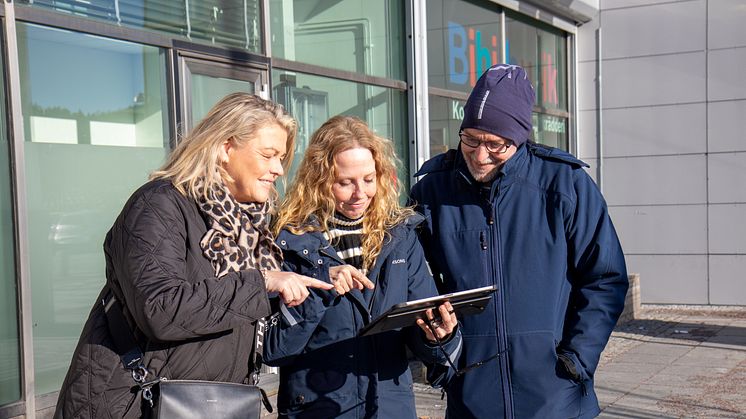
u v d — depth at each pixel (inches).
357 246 117.4
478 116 118.5
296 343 110.9
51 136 192.9
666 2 460.4
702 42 453.7
